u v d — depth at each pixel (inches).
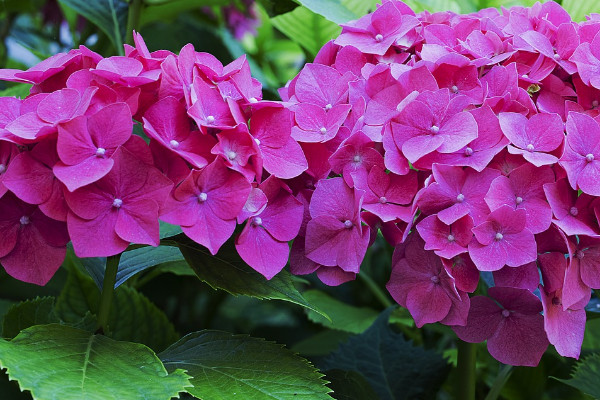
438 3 49.9
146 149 38.5
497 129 40.0
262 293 40.3
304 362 40.2
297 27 51.4
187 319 69.4
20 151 38.5
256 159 39.3
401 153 40.4
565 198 39.6
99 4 52.1
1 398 44.4
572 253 39.3
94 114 38.3
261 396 38.8
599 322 51.2
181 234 41.6
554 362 51.3
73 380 37.1
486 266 39.2
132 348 38.8
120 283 43.6
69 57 40.4
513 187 39.7
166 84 39.2
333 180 40.7
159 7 53.4
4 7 61.6
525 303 39.7
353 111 41.4
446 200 39.8
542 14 43.5
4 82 52.4
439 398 59.9
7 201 38.7
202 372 39.7
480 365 51.9
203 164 38.8
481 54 41.8
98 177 37.8
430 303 40.3
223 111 39.7
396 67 41.3
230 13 69.9
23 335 38.2
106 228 38.4
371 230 40.9
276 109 40.4
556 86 41.4
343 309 56.3
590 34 41.9
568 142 39.6
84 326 43.4
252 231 40.0
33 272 38.9
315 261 40.8
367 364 49.3
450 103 40.4
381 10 42.7
